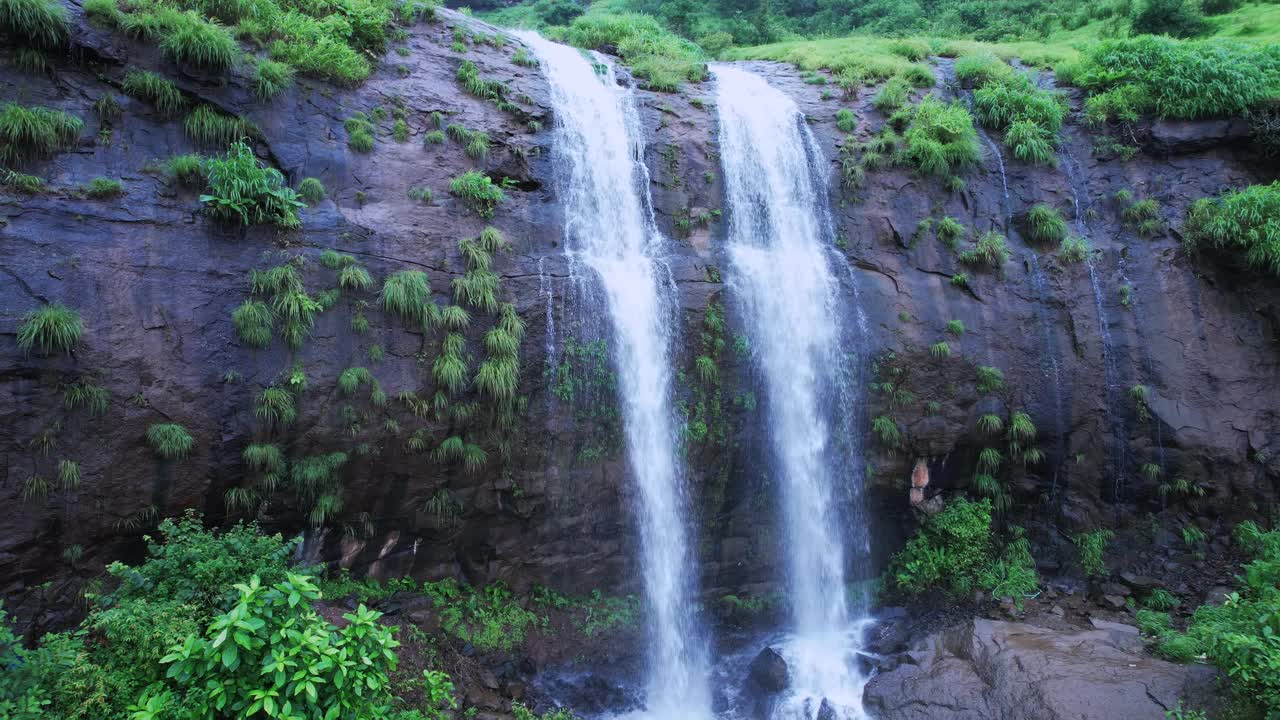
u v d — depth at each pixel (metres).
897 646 13.78
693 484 14.55
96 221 10.67
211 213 11.48
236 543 9.66
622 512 13.95
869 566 15.75
